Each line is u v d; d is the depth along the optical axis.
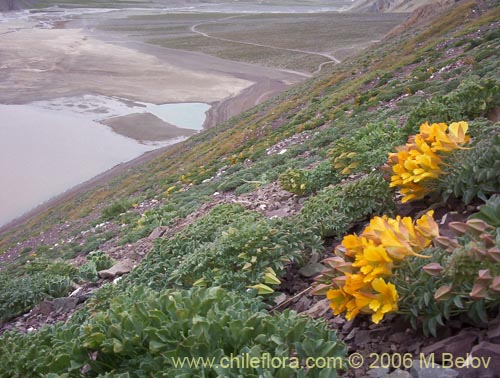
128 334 2.85
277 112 28.42
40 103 50.34
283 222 4.66
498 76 11.27
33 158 36.75
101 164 36.38
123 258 9.48
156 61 75.25
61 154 37.75
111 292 5.20
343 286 2.92
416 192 4.03
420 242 2.83
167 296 3.02
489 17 26.62
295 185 7.34
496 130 4.52
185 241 5.61
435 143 3.82
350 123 15.83
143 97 53.78
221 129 33.88
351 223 4.79
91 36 104.31
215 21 134.62
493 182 3.68
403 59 26.31
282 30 109.81
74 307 7.14
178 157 29.61
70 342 3.04
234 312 2.78
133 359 2.81
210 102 52.75
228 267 4.30
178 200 15.02
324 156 11.87
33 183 33.19
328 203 4.91
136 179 27.94
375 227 2.92
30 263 11.89
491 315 2.70
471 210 3.82
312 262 4.45
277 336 2.58
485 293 2.43
